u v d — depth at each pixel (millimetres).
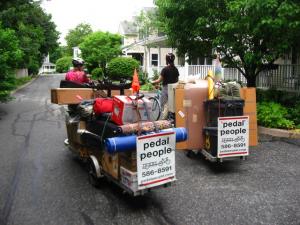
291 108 10273
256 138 6887
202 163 6852
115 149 4477
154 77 25422
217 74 6770
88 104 5996
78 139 6387
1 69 13391
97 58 35031
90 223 4438
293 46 10547
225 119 6113
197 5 10844
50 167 6688
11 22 26234
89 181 5902
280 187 5551
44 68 82625
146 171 4645
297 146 7973
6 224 4445
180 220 4488
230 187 5574
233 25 9680
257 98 11492
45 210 4828
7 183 5859
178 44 12289
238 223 4387
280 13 8531
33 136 9320
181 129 5180
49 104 16391
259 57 10305
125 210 4801
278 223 4379
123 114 4770
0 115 12984
